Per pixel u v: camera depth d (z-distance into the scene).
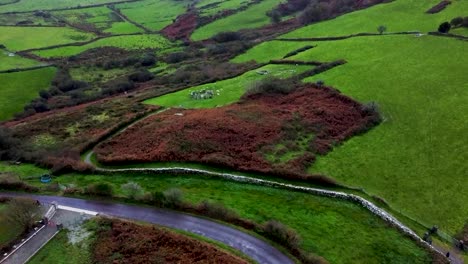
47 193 68.00
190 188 67.19
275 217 59.47
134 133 86.12
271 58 127.81
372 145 77.00
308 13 157.50
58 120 101.12
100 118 99.06
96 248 53.47
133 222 57.72
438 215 62.31
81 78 145.12
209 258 49.59
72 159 78.56
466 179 67.94
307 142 77.81
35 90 129.25
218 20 186.50
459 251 56.25
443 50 106.38
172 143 78.00
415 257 53.78
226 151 75.25
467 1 133.12
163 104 101.38
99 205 63.16
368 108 85.38
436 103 86.62
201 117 86.25
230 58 139.25
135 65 154.38
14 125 102.50
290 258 50.88
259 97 95.69
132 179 71.06
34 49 164.38
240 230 55.72
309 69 107.81
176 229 56.25
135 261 50.38
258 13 187.50
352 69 103.62
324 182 67.62
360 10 150.38
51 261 52.69
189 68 136.88
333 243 54.97
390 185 68.00
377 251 54.38
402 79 96.25
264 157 73.50
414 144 76.44
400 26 127.12
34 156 81.75
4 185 70.56
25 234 57.91
